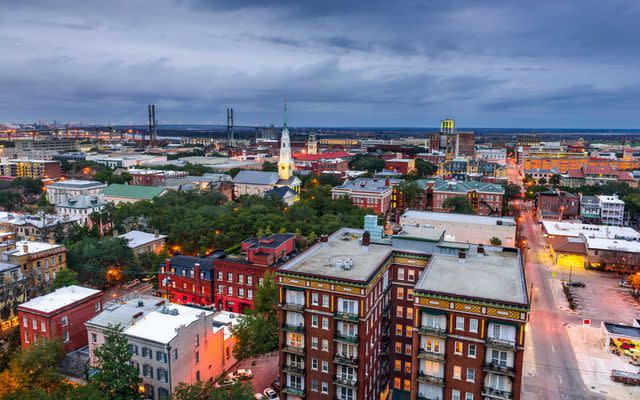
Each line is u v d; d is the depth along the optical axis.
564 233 172.12
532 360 93.75
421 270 77.69
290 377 71.25
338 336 66.25
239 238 142.38
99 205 194.38
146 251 143.12
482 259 75.69
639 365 92.00
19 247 119.94
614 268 147.25
